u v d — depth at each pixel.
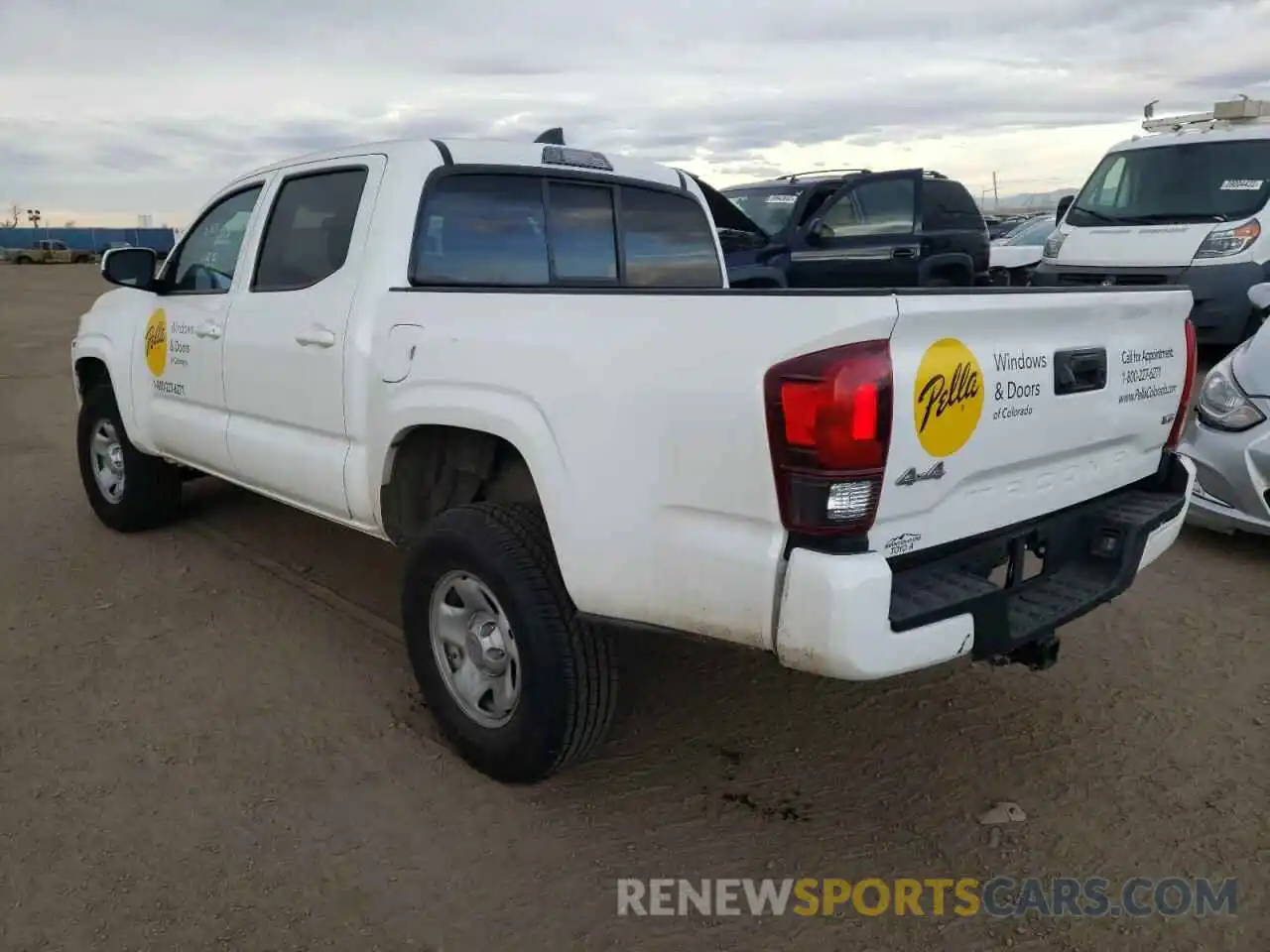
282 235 4.34
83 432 5.80
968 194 11.16
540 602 3.05
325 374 3.87
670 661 4.28
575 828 3.14
